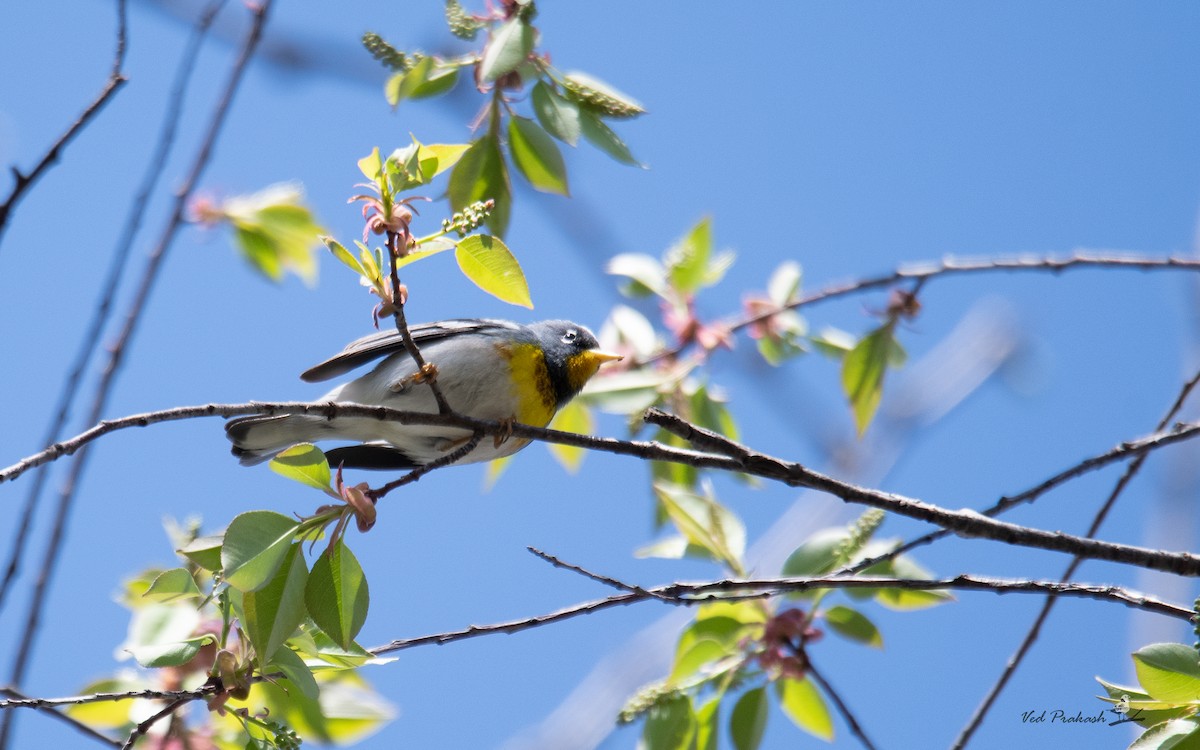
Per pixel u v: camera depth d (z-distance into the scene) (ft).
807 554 31.83
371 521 24.18
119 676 30.42
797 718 31.86
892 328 36.73
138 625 24.21
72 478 32.94
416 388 32.14
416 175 25.05
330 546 23.84
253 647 23.56
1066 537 24.89
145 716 29.14
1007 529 24.95
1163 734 23.54
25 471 21.43
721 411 38.34
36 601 31.40
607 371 38.60
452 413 27.45
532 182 30.07
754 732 30.30
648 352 38.58
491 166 29.58
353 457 35.70
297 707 29.45
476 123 29.48
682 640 31.30
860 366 36.88
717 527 32.53
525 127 29.45
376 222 24.89
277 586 23.32
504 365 32.99
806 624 30.91
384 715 30.07
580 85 29.37
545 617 25.22
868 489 26.18
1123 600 23.36
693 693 30.48
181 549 23.90
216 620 27.66
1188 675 24.00
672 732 29.81
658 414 29.12
